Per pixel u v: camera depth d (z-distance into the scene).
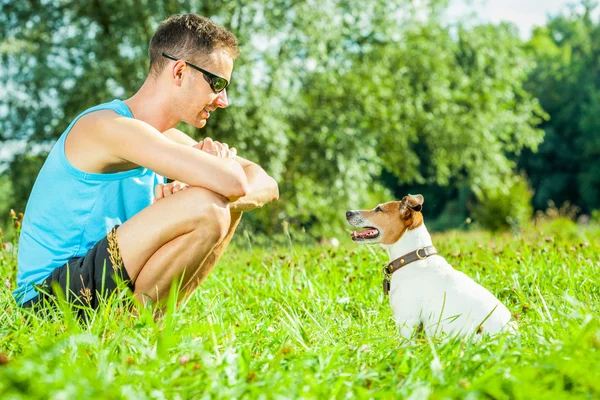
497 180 22.72
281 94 17.86
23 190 17.92
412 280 3.69
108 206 3.39
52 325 2.84
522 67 23.14
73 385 1.98
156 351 2.51
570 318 3.04
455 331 3.38
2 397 1.95
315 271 5.43
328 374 2.36
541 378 2.31
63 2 17.67
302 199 19.22
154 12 16.36
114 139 3.15
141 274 3.15
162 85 3.40
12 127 17.27
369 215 4.00
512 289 4.35
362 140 19.72
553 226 12.92
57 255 3.30
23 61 16.20
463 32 22.06
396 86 20.56
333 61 19.61
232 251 6.49
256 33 17.61
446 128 21.14
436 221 41.53
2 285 3.78
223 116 16.72
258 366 2.45
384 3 19.36
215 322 3.10
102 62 15.66
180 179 3.12
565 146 46.34
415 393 2.10
